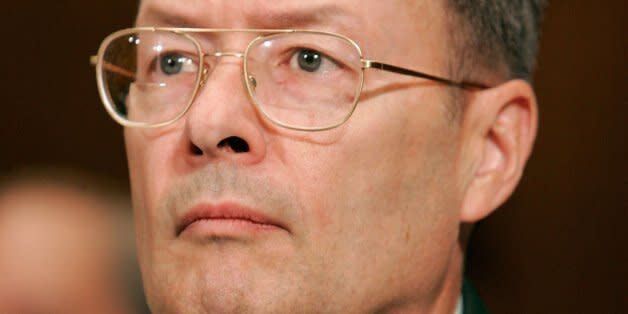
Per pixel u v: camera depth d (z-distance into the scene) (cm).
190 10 405
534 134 461
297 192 386
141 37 419
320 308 391
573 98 856
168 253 399
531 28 478
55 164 962
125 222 502
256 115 388
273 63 392
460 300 473
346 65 391
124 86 427
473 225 479
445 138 421
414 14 409
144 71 419
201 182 386
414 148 409
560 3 860
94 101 961
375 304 408
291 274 384
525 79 473
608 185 849
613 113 852
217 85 387
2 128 966
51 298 459
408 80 405
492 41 444
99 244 482
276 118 386
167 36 410
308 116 388
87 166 959
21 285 457
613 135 852
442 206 425
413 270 419
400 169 405
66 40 967
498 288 850
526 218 857
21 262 462
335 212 392
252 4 394
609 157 850
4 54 971
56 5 970
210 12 401
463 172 436
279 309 381
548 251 854
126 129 438
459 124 429
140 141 419
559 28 860
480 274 850
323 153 390
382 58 400
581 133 855
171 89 412
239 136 383
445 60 421
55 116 966
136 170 427
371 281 403
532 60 483
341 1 393
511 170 453
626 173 847
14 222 477
